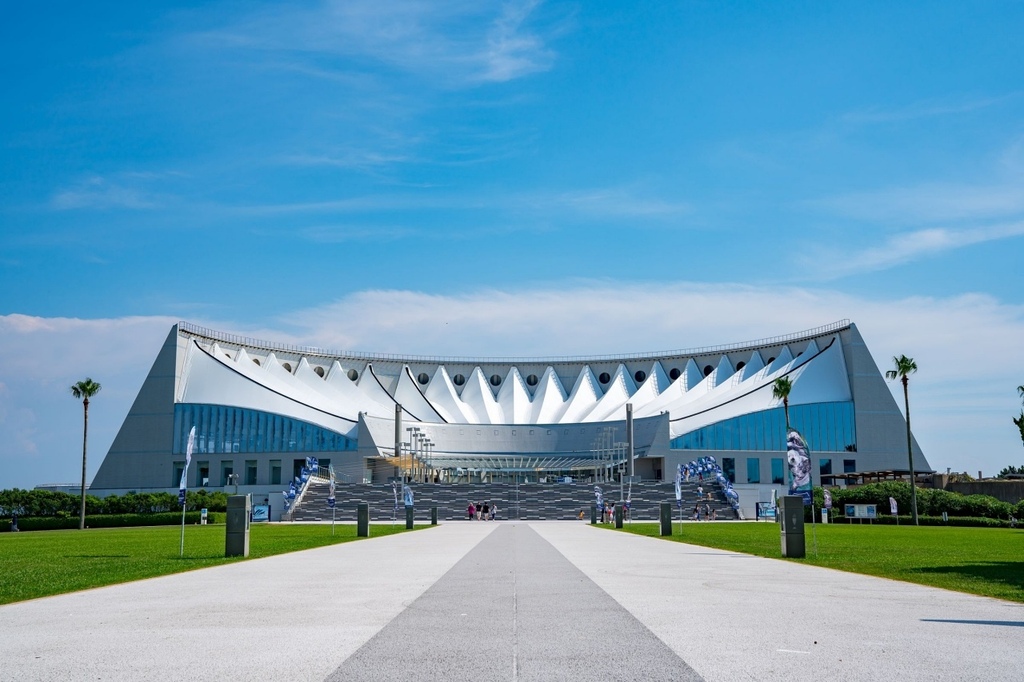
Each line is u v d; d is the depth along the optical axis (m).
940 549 31.41
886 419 103.06
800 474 27.34
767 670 9.79
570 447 109.56
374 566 24.09
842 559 26.23
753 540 38.16
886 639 11.73
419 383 128.75
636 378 128.50
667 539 39.56
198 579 20.38
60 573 21.91
